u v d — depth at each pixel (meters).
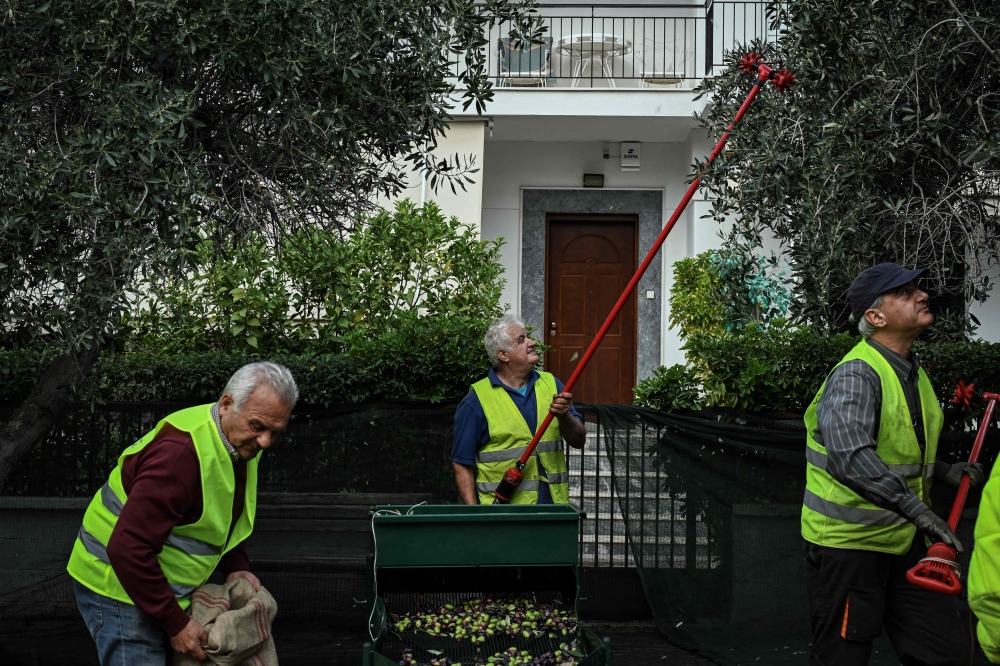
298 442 6.00
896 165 4.30
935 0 4.27
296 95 4.12
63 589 5.61
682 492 5.77
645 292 11.42
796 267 4.21
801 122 4.41
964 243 4.43
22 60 3.96
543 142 11.50
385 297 8.26
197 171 3.94
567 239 11.66
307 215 4.98
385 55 4.57
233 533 3.43
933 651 3.50
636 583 6.05
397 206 8.48
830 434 3.39
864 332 3.67
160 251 3.69
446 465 6.02
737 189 4.54
